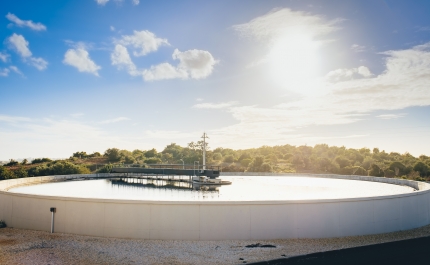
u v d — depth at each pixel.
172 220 10.89
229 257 8.57
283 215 11.08
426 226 13.18
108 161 79.00
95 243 10.04
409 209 12.75
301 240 10.76
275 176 42.06
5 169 41.16
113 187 27.41
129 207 11.10
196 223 10.86
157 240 10.65
